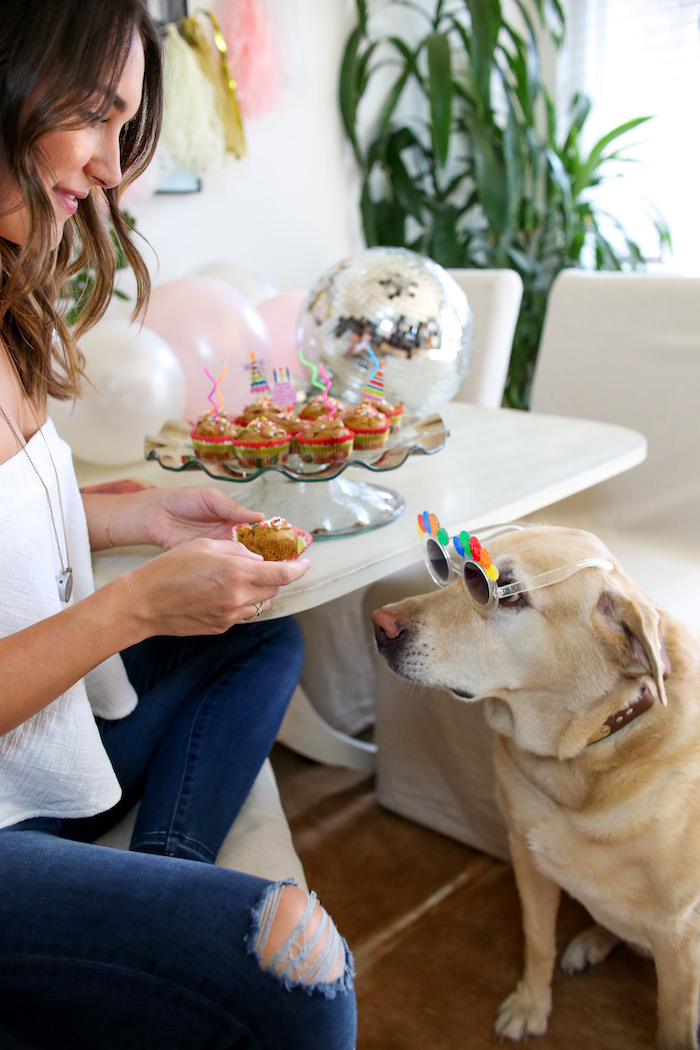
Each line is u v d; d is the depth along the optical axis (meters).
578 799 1.02
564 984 1.28
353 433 1.22
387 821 1.66
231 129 2.57
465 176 3.12
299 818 1.69
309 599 0.92
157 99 0.89
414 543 1.03
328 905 1.45
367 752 1.77
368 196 3.10
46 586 0.77
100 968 0.67
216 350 1.63
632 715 0.99
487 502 1.17
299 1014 0.67
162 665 1.11
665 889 0.98
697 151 3.18
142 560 1.05
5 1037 0.71
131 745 0.99
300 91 2.85
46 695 0.69
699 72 3.11
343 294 1.48
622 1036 1.18
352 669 1.95
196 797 0.92
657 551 1.59
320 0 2.90
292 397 1.31
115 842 0.95
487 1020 1.22
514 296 1.99
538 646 0.98
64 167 0.74
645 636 0.88
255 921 0.67
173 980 0.66
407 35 3.23
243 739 0.99
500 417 1.68
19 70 0.66
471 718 1.44
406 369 1.46
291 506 1.11
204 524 1.05
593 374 1.75
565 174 3.13
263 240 2.96
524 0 3.48
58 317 0.94
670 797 0.97
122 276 2.37
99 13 0.68
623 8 3.25
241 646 1.09
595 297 1.75
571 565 0.97
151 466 1.46
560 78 3.48
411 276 1.48
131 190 2.42
